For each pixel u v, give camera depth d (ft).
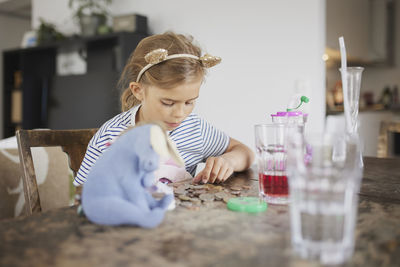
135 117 3.06
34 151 4.92
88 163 2.97
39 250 1.15
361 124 9.55
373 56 11.09
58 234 1.30
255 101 7.80
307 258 1.08
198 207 1.64
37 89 11.64
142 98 2.87
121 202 1.34
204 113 8.54
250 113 7.88
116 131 3.03
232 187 2.16
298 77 7.23
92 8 10.29
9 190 4.97
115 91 9.29
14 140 5.26
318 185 1.14
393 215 1.54
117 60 9.29
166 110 2.65
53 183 5.08
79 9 9.75
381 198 1.88
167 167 2.70
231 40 8.05
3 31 16.60
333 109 8.39
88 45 10.00
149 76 2.59
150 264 1.04
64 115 10.68
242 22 7.88
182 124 3.38
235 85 8.05
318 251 1.14
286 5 7.30
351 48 9.44
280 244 1.20
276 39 7.46
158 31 9.22
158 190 1.67
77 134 3.20
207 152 3.56
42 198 4.97
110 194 1.36
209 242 1.22
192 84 2.54
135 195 1.37
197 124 3.48
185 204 1.70
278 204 1.73
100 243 1.21
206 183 2.31
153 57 2.44
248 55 7.83
